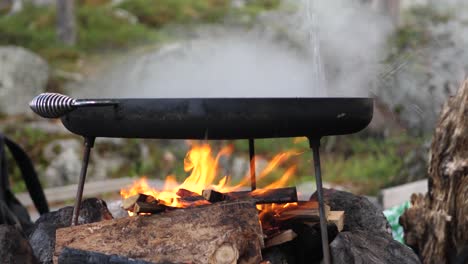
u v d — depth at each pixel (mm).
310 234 2395
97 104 2121
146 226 2250
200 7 14688
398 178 6781
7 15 14758
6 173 3646
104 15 14156
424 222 2908
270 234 2416
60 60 11711
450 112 2793
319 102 2102
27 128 8336
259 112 2068
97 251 2197
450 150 2754
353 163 7531
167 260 2129
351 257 2248
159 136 2170
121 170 8133
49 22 14031
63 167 7840
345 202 2674
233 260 2133
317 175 2207
